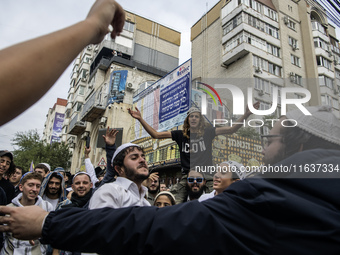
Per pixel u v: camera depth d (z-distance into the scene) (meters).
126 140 18.64
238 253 0.79
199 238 0.80
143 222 0.86
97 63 26.83
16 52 0.49
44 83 0.50
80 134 26.50
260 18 17.73
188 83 10.20
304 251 0.75
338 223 0.75
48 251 3.24
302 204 0.78
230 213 0.85
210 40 20.47
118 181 2.41
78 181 3.47
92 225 0.87
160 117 11.66
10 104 0.46
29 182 3.25
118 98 19.92
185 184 3.90
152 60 24.80
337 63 20.83
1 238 3.03
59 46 0.55
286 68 17.78
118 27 0.81
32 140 29.30
